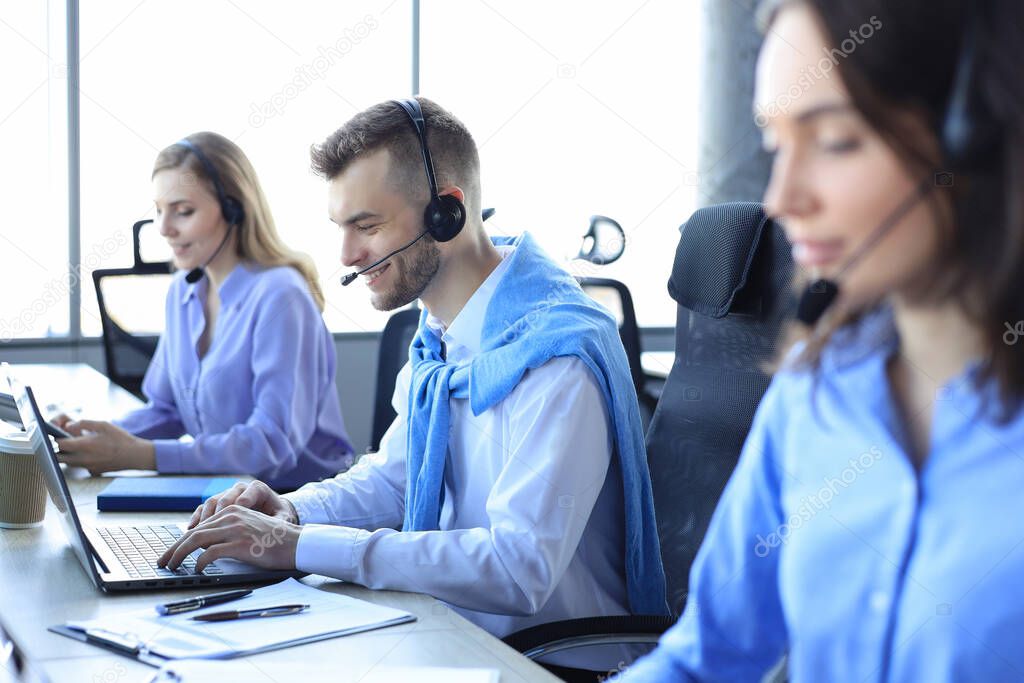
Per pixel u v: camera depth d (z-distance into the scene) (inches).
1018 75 20.8
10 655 42.9
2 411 70.9
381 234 58.4
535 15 168.4
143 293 116.1
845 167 22.6
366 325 172.6
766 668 35.9
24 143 152.1
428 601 47.6
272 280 93.0
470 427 59.2
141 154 157.2
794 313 49.8
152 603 46.1
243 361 91.8
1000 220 22.4
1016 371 25.9
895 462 30.2
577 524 53.4
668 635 38.3
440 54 167.9
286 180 163.3
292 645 40.7
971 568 28.2
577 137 169.6
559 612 56.4
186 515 63.2
